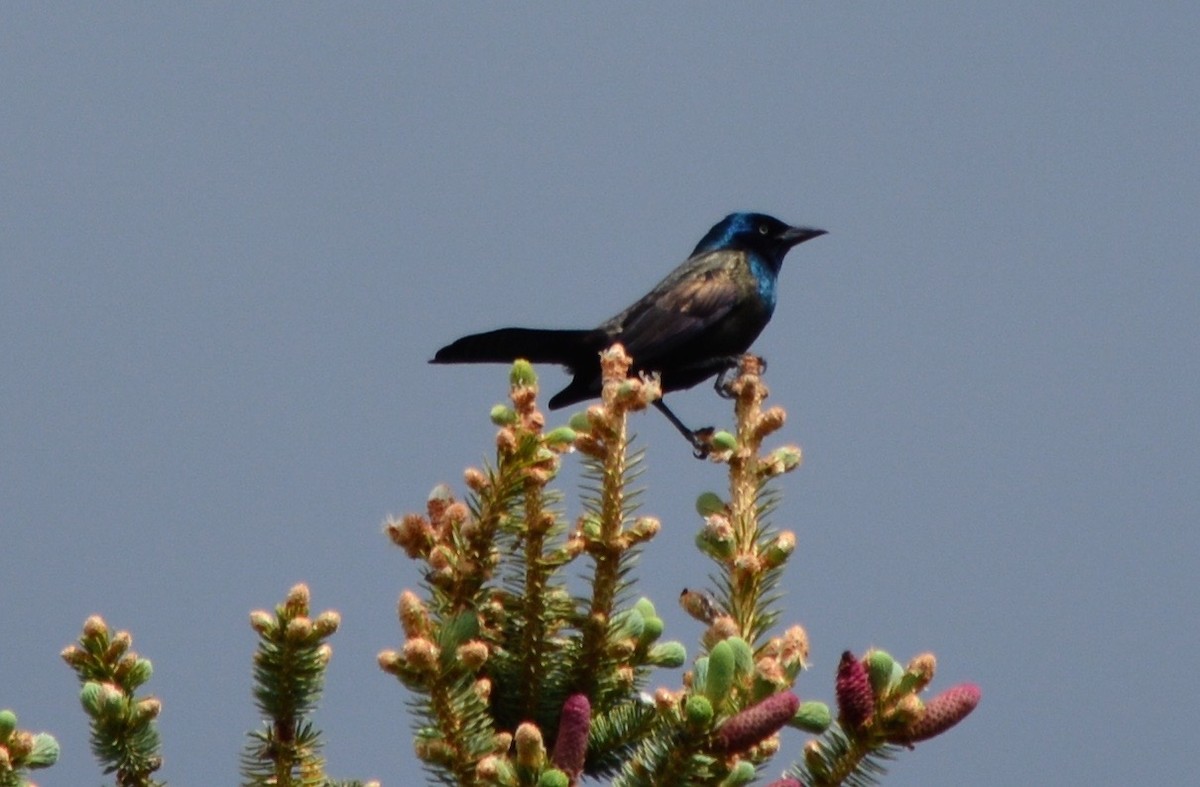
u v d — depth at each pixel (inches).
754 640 335.6
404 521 308.0
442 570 303.1
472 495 305.6
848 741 270.5
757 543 354.0
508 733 300.8
